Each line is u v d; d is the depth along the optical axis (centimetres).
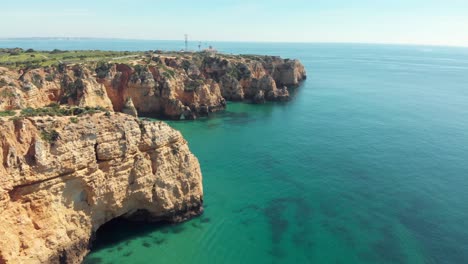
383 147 7850
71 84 8012
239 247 4034
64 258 3422
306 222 4625
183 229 4306
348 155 7281
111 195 3778
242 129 9162
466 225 4594
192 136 8406
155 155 4141
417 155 7331
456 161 6988
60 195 3409
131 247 3888
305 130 9200
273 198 5278
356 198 5331
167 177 4228
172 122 9600
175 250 3909
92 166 3566
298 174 6228
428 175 6256
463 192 5569
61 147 3322
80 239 3588
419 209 5003
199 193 4612
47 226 3291
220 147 7650
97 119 3669
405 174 6291
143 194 4028
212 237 4197
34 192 3209
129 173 3903
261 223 4559
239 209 4906
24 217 3153
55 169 3300
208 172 6200
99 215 3803
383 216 4797
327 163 6800
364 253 3988
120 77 9856
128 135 3825
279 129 9256
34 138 3244
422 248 4094
